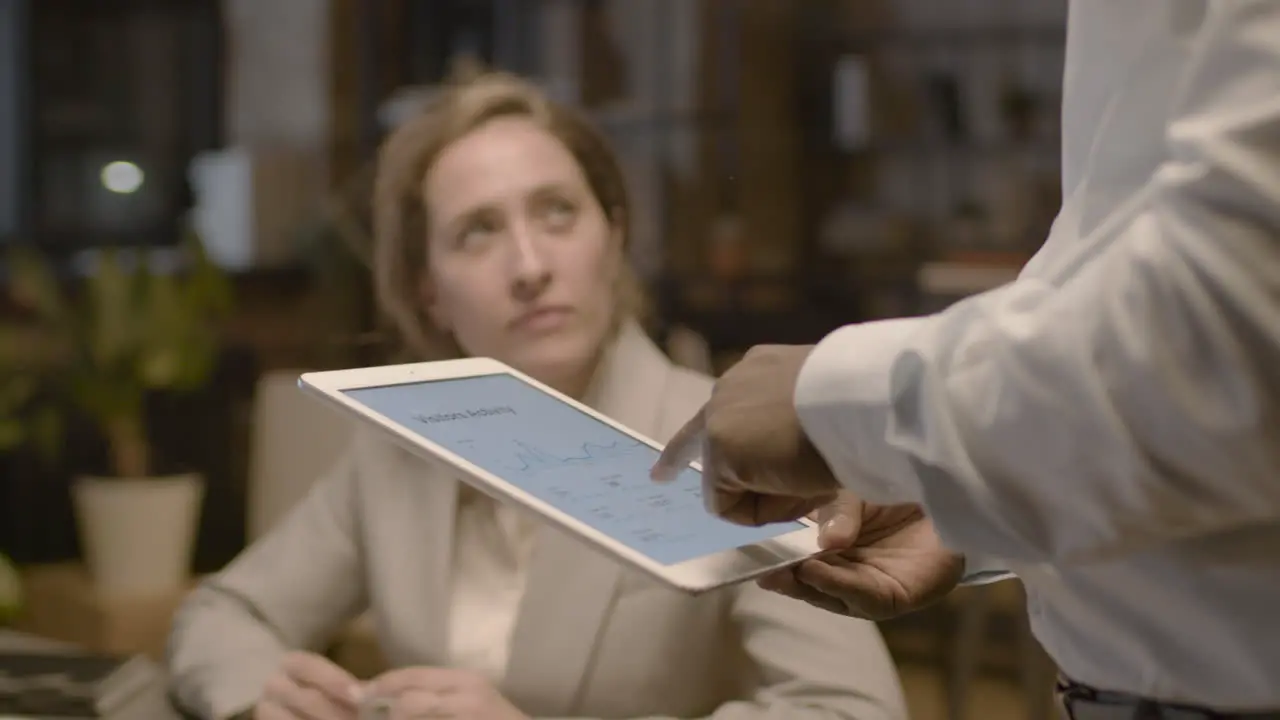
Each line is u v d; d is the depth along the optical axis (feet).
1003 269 12.09
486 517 4.11
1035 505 1.70
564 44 13.50
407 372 2.71
